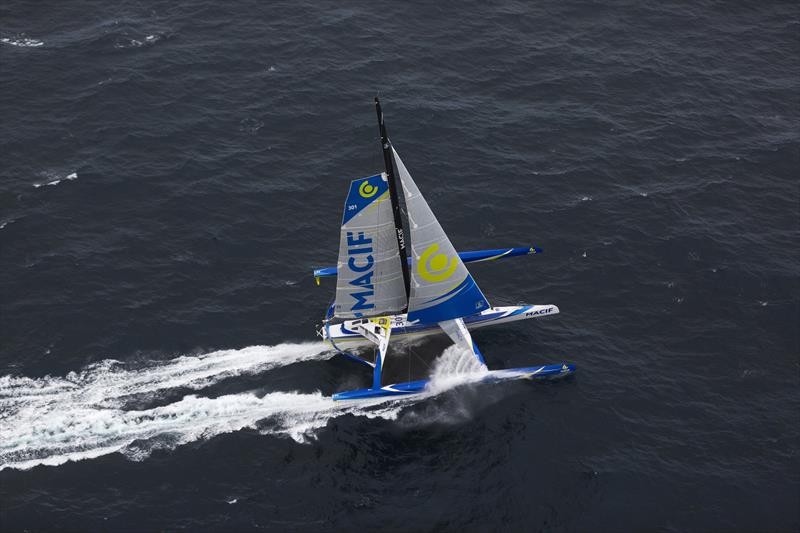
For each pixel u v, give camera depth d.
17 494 103.12
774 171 156.12
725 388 119.44
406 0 193.75
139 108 164.12
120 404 114.88
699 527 101.88
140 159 154.00
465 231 144.12
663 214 147.12
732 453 110.44
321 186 151.12
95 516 101.44
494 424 114.00
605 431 113.19
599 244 142.12
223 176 151.75
